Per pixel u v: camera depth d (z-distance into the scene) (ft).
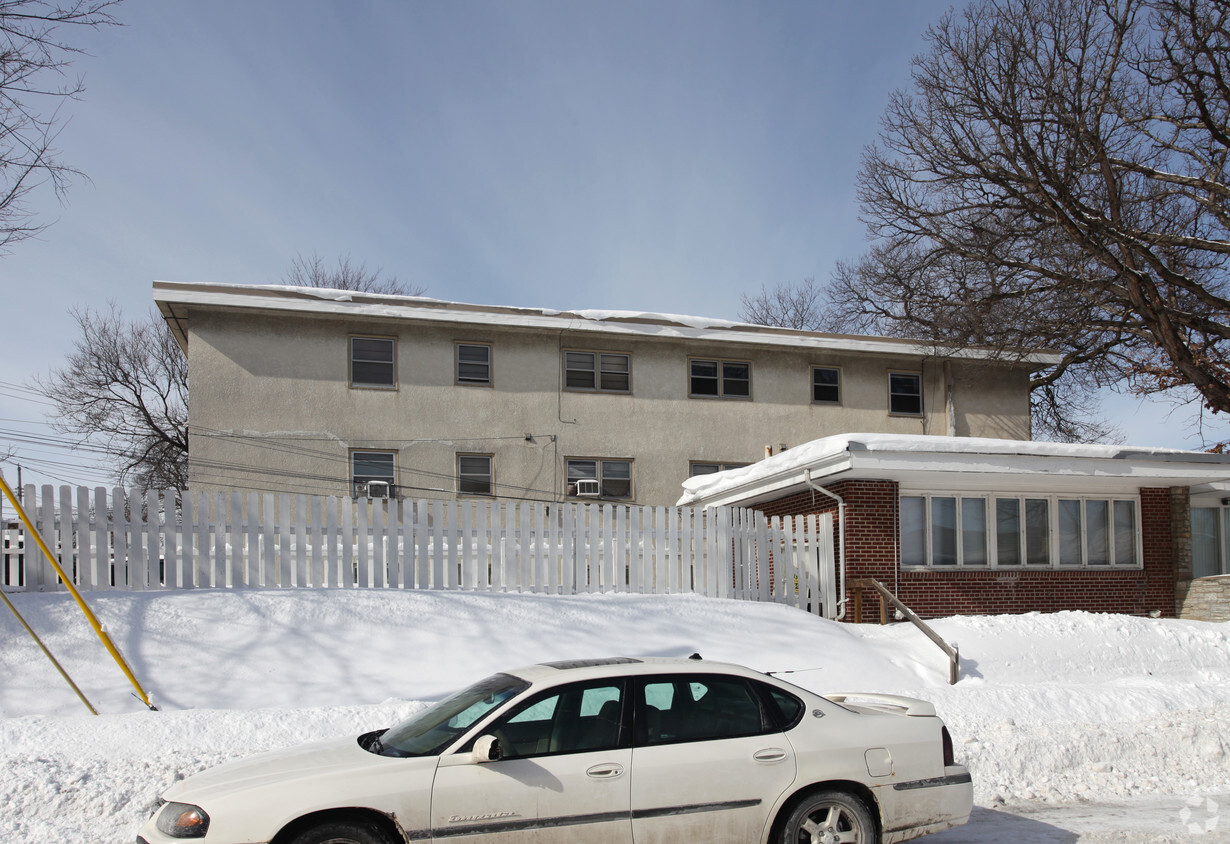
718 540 43.88
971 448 47.60
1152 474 50.47
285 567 35.58
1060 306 71.15
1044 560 54.08
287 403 70.79
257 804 15.30
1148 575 55.67
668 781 16.87
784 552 47.14
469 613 35.42
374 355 73.56
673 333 79.77
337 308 71.10
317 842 15.31
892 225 85.46
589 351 79.46
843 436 47.19
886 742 18.51
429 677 31.55
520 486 75.77
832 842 17.67
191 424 68.85
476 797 15.94
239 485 69.15
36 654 29.63
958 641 41.98
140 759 23.49
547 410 77.20
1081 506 55.26
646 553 41.81
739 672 18.49
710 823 16.97
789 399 84.17
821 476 49.42
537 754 16.56
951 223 78.84
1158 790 25.84
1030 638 42.32
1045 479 51.11
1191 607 54.85
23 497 33.01
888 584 48.80
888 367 87.40
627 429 79.30
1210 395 60.75
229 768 17.02
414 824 15.60
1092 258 66.64
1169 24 60.34
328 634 32.78
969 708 31.07
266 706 29.32
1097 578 54.70
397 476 72.74
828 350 84.79
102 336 116.47
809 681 35.53
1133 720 30.45
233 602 33.30
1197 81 62.03
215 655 30.91
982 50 64.39
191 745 24.76
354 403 72.38
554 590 39.60
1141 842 20.86
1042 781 26.35
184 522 34.55
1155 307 60.64
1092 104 61.77
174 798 15.99
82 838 19.83
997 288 78.18
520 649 33.96
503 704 16.96
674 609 39.34
